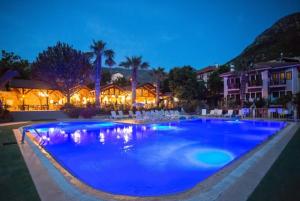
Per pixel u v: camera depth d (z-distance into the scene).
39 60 30.59
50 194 3.79
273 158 6.05
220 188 3.95
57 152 8.66
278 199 3.46
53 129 15.95
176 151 8.91
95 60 30.83
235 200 3.45
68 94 31.00
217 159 7.63
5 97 30.78
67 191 3.93
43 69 29.84
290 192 3.72
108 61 30.84
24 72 43.91
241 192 3.75
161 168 6.54
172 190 4.82
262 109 23.53
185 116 25.52
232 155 8.23
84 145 10.10
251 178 4.45
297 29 71.50
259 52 69.31
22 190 3.96
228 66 39.53
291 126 14.19
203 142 10.96
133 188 4.96
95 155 8.19
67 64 29.55
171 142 10.95
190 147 9.73
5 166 5.56
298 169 5.01
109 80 58.56
